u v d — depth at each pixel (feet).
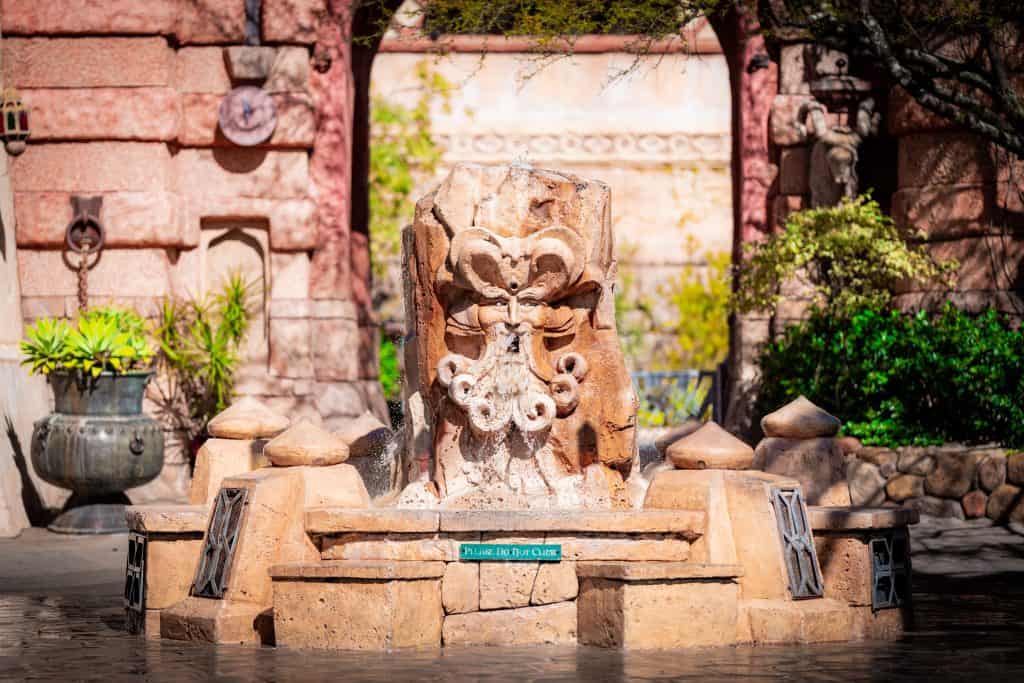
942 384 49.42
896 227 56.08
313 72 58.08
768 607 27.17
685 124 91.09
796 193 59.16
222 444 32.22
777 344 55.67
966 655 25.86
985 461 46.98
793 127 58.80
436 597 26.71
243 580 27.50
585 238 29.81
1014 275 54.29
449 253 29.55
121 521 46.68
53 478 46.21
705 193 91.09
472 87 90.58
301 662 24.76
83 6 55.06
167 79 55.77
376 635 25.89
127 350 46.42
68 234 55.06
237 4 56.70
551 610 27.12
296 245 57.06
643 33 49.49
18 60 55.26
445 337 30.22
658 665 24.49
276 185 57.21
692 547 27.81
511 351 29.60
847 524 28.35
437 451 30.22
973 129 45.83
